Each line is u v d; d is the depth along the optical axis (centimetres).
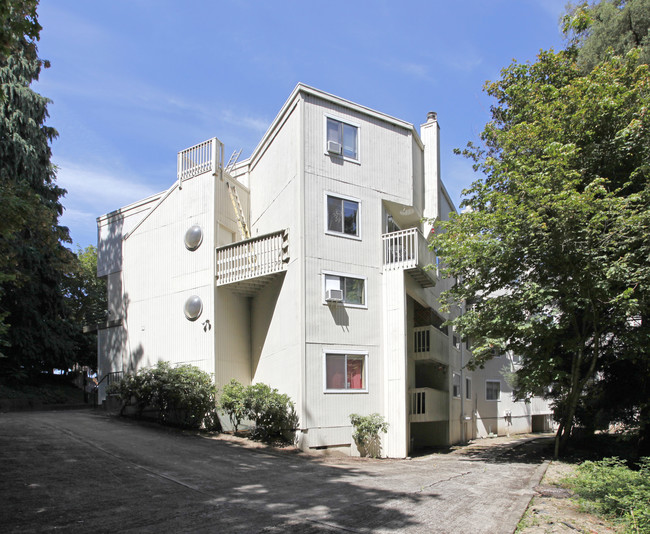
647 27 1780
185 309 1827
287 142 1770
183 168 1955
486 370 3106
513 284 1500
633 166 1454
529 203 1339
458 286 1641
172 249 1936
